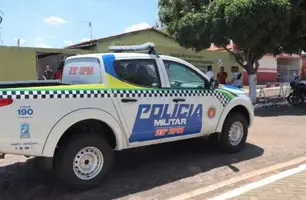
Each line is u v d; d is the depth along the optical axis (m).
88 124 5.37
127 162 6.80
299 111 14.20
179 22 15.81
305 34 15.66
